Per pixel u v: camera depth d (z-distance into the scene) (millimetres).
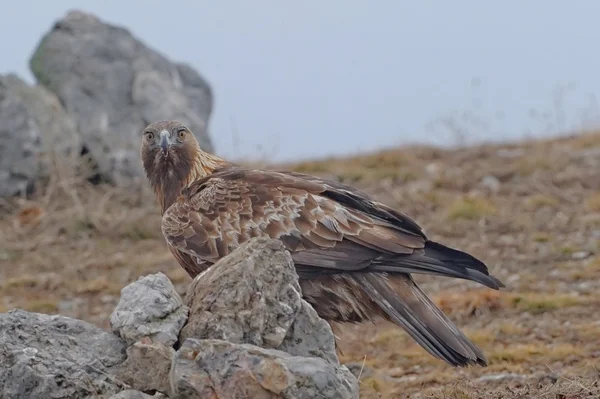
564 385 10852
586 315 14352
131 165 23703
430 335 10594
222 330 8719
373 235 10984
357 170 23953
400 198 21703
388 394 11734
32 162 22594
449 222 19969
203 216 11625
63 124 23797
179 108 25719
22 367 8547
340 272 11047
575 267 16828
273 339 8766
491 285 10609
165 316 8883
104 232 20672
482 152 25328
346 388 8273
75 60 25312
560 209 20344
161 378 8562
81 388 8539
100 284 17688
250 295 8797
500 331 13961
